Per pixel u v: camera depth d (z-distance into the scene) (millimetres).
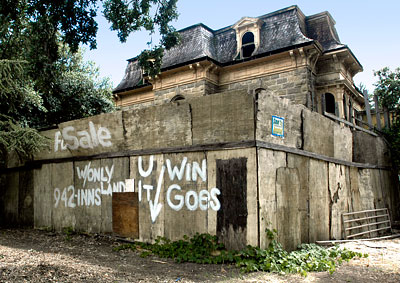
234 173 6547
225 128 6793
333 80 14242
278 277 5395
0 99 12367
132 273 5641
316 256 6605
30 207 10945
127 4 12125
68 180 9883
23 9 13016
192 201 7105
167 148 7613
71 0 11992
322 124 8891
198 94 15031
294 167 7379
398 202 13023
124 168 8508
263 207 6273
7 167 11914
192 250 6793
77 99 20594
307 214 7691
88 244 8258
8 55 13469
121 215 8445
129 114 8469
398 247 8133
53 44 13195
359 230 9828
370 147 11578
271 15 15680
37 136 9828
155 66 12906
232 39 16562
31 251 7195
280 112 7145
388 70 18609
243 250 6141
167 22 12508
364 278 5469
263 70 14469
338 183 9289
